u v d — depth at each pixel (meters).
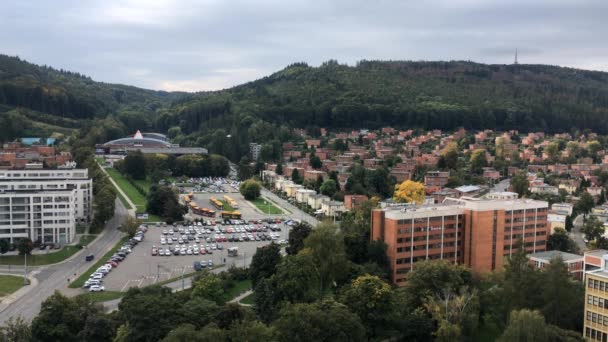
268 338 170.62
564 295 194.12
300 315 180.25
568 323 194.38
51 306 194.25
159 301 188.25
